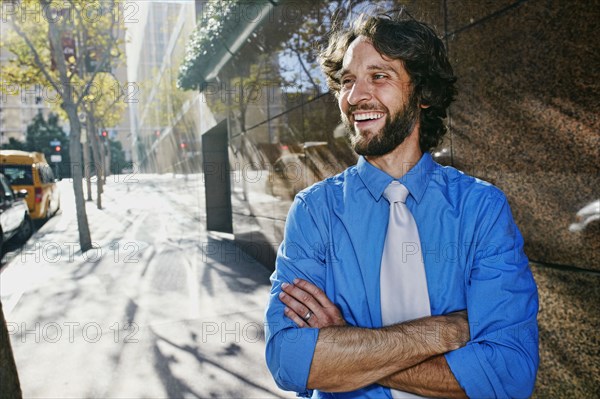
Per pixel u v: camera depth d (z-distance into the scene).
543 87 2.09
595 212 1.91
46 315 4.68
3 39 10.51
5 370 1.37
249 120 7.24
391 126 1.08
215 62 8.56
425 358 0.97
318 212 1.12
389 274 1.04
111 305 4.96
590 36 1.87
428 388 0.96
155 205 17.80
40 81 10.63
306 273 1.10
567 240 2.04
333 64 1.28
